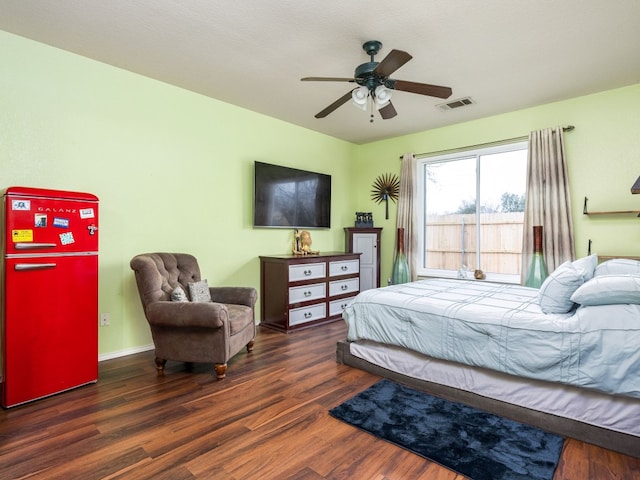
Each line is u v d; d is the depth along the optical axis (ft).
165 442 6.06
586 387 5.96
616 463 5.55
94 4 7.32
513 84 11.13
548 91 11.67
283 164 14.98
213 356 8.80
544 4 7.23
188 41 8.79
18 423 6.64
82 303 8.30
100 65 9.90
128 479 5.13
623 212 11.00
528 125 13.19
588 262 8.41
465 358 7.29
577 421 6.17
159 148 11.18
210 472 5.30
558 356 6.18
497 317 7.09
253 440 6.13
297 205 15.30
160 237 11.24
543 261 12.41
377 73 7.61
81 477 5.17
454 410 7.22
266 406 7.36
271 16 7.72
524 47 8.93
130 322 10.61
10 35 8.42
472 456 5.67
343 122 15.11
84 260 8.34
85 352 8.34
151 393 7.97
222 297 11.16
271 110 13.76
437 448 5.89
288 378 8.85
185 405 7.39
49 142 9.02
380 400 7.64
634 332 5.71
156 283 9.32
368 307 9.12
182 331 8.89
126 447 5.90
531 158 12.79
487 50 9.08
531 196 12.78
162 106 11.23
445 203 15.88
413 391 8.13
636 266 7.95
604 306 6.17
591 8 7.34
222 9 7.48
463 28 8.10
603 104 11.66
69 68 9.34
